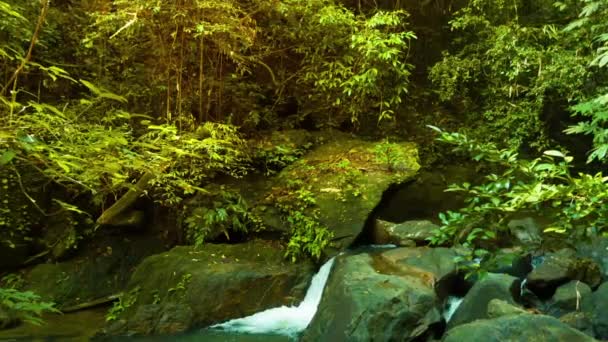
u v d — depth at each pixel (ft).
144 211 27.22
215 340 19.08
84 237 26.16
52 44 26.27
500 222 7.86
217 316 20.56
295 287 21.77
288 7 26.63
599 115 10.42
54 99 26.32
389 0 35.37
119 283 25.22
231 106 29.40
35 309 7.50
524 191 7.42
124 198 19.57
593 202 6.92
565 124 30.53
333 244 22.86
